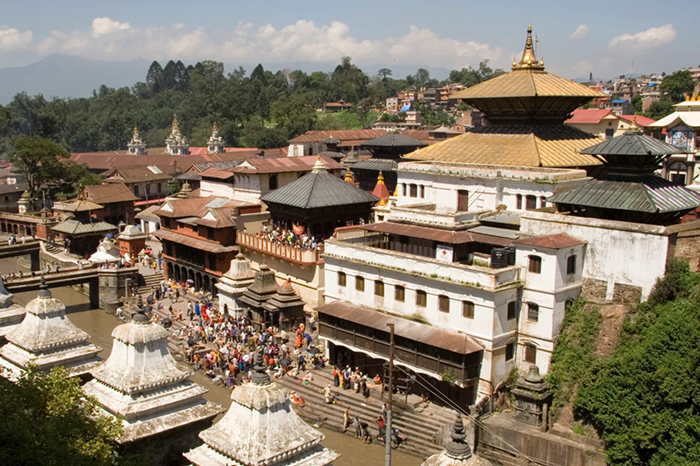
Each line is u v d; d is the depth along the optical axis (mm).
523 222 50812
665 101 144750
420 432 46594
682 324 38000
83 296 93250
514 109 60750
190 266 83312
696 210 63812
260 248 73062
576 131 63031
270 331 63844
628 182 47219
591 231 46812
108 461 25922
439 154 63281
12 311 44500
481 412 45750
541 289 46438
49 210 129625
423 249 55469
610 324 45125
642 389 38250
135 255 99000
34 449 22641
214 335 66062
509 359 47875
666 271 43562
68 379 29766
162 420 30828
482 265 52688
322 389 53656
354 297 55938
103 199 116375
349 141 151250
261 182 89812
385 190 83688
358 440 47969
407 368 50844
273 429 25734
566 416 43625
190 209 90438
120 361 31938
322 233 71750
